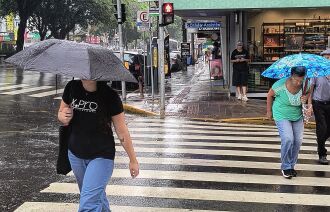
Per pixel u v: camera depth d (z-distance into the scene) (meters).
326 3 16.88
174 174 7.29
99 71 3.88
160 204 5.80
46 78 26.09
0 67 37.59
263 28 18.73
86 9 53.69
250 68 18.25
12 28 67.38
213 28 26.33
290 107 6.94
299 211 5.59
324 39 18.67
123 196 6.11
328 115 8.07
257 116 14.05
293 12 18.67
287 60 6.98
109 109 4.15
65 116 4.09
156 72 20.88
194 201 5.93
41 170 7.45
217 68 23.56
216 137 10.84
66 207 5.64
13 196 6.07
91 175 4.02
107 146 4.11
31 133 10.83
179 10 17.61
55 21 53.09
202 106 16.11
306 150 9.49
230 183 6.80
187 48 38.69
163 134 11.14
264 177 7.17
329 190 6.50
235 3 17.09
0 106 15.41
